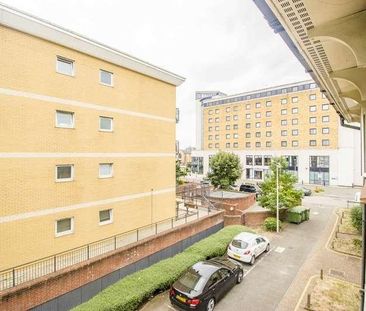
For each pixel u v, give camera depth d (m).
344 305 10.39
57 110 13.11
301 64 6.87
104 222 15.36
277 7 4.00
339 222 22.34
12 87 11.38
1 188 11.07
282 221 22.95
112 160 15.72
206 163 67.00
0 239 11.02
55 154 12.95
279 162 23.14
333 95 9.75
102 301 9.77
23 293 9.08
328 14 4.14
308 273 13.27
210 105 67.44
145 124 17.92
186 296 9.62
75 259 12.60
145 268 13.26
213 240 16.25
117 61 15.73
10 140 11.34
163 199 19.36
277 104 55.41
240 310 10.27
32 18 11.47
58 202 13.05
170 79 19.48
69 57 13.49
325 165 48.12
